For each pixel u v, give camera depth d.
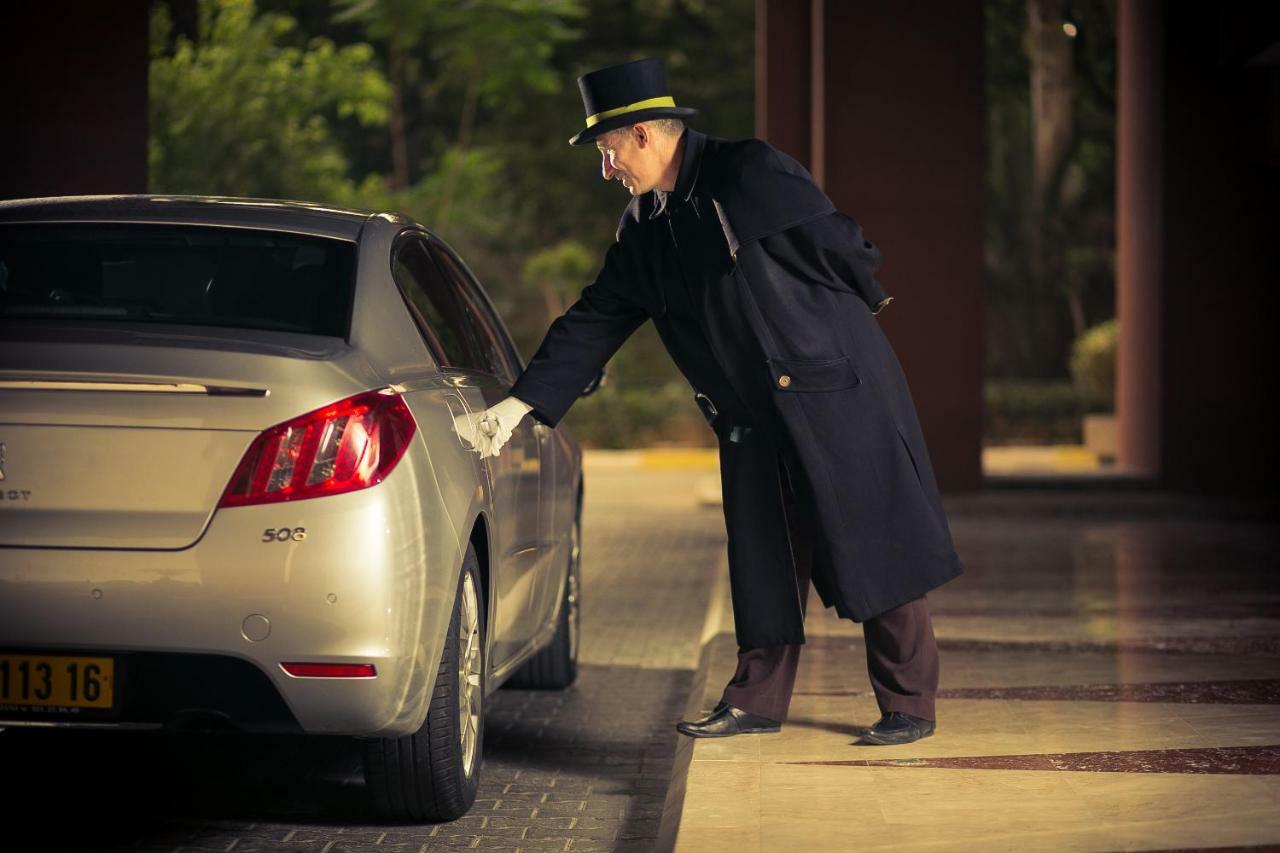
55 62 13.14
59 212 6.36
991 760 6.10
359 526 5.22
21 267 6.11
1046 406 31.33
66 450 5.21
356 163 44.31
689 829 5.21
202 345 5.34
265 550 5.17
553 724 7.98
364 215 6.68
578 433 31.44
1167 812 5.35
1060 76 36.38
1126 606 10.55
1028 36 37.09
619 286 6.28
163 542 5.18
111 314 5.80
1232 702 7.22
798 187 5.96
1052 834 5.11
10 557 5.19
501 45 37.72
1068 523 16.50
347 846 5.74
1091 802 5.48
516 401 6.26
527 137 43.44
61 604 5.17
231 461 5.20
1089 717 6.88
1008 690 7.53
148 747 7.26
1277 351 18.36
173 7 32.28
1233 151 18.36
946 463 18.09
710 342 6.12
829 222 5.94
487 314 7.86
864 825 5.24
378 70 42.22
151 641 5.19
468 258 42.06
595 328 6.32
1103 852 4.91
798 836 5.12
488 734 7.72
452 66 39.59
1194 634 9.33
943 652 8.69
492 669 6.75
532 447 7.41
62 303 5.98
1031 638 9.18
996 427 31.31
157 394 5.23
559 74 43.12
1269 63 17.75
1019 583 11.77
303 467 5.22
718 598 11.14
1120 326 19.78
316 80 35.22
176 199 6.63
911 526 6.12
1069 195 38.56
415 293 6.52
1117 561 13.16
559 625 8.65
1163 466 18.41
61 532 5.19
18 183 13.11
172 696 5.27
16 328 5.43
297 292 5.96
